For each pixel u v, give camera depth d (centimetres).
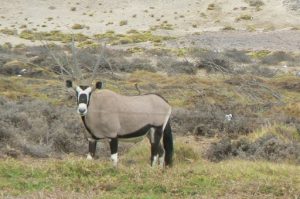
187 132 4116
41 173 2294
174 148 3188
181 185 2195
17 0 18188
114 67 8275
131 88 6225
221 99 5609
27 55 9438
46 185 2142
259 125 4178
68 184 2158
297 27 14988
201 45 11825
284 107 4975
